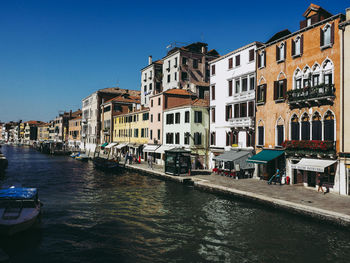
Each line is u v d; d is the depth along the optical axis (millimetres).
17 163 51969
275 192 19812
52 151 78000
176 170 29812
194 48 54031
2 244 12453
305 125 22062
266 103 26047
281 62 24625
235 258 11289
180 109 37469
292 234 13531
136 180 30812
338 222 13711
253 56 28000
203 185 23969
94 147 73875
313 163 20078
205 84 45812
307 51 22203
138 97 71250
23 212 13875
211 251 11961
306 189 20953
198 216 16797
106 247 12422
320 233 13508
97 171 39719
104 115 70188
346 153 18625
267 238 13164
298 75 23000
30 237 13352
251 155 27125
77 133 94875
